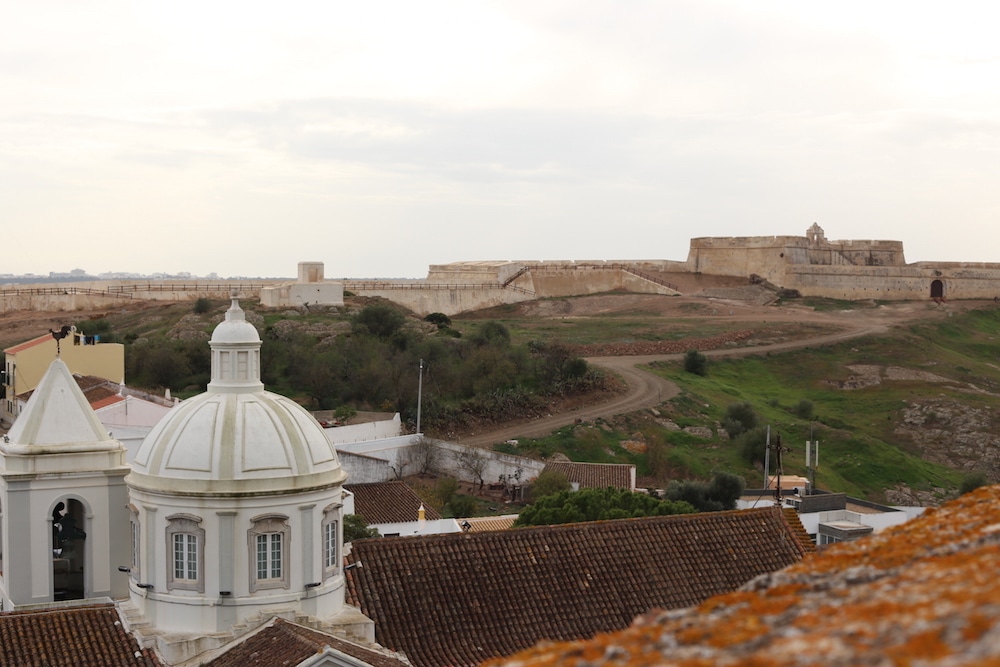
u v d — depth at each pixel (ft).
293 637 90.27
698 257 635.66
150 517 99.40
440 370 359.87
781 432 351.05
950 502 51.13
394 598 108.99
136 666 94.12
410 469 286.66
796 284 588.09
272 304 455.22
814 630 31.14
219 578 97.55
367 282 523.70
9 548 105.09
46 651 93.81
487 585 112.57
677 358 437.99
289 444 100.27
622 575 116.78
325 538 103.04
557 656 35.53
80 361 297.94
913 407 394.11
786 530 127.75
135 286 524.93
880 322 515.50
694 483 251.19
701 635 33.68
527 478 281.54
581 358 399.65
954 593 30.91
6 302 508.94
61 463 106.52
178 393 339.36
